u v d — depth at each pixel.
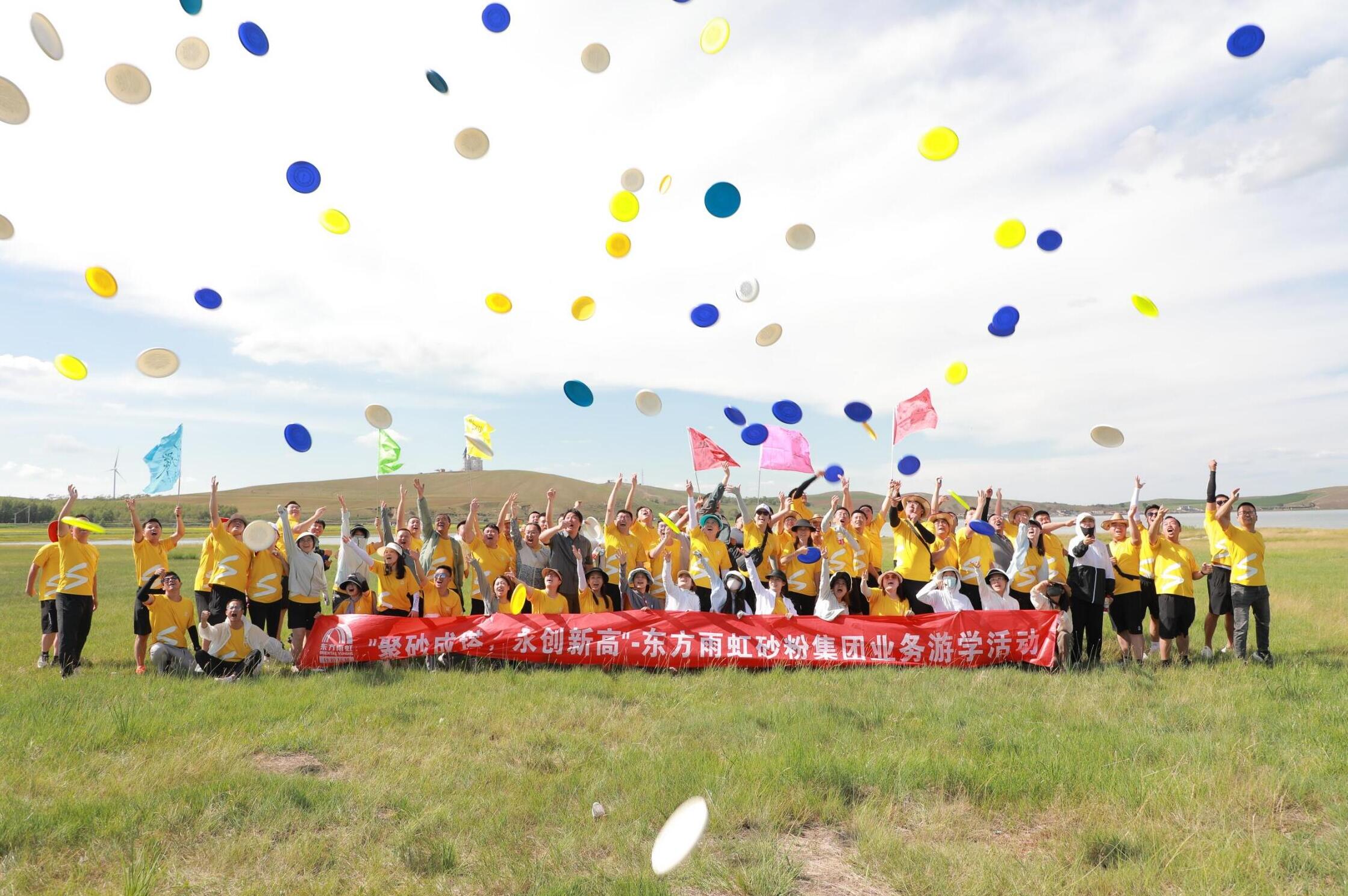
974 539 12.09
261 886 4.62
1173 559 11.04
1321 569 28.81
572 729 7.84
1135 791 5.96
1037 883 4.62
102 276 9.10
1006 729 7.56
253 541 10.94
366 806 5.77
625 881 4.58
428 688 9.50
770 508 13.16
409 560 11.97
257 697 9.02
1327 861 4.85
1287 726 7.56
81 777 6.36
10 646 13.46
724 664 10.84
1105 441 10.79
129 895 4.43
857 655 10.84
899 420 12.59
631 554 12.69
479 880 4.72
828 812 5.72
